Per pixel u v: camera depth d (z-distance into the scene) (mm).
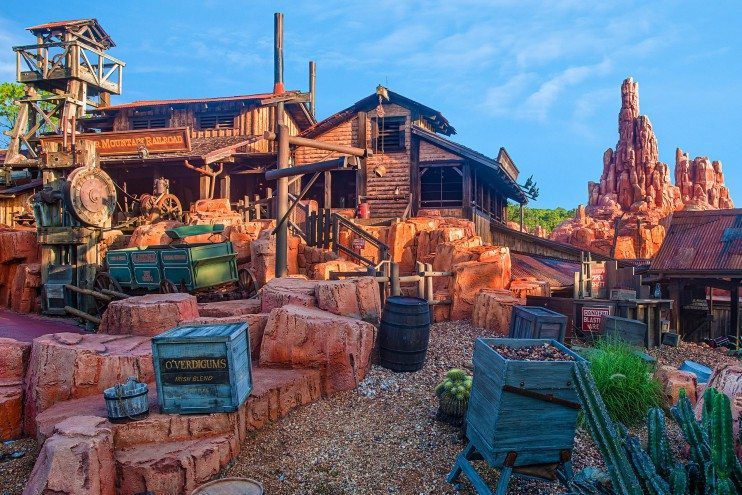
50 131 28953
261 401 6945
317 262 15430
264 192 28344
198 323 8281
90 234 14930
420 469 6012
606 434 3854
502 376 4828
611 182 68688
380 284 11258
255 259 14547
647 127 67688
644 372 7641
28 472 6121
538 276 16031
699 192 69250
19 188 22516
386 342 9086
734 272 14125
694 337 17062
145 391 6047
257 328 8797
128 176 25219
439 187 26875
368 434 6887
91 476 4914
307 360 8117
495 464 4910
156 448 5750
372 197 22516
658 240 53062
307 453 6402
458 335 11492
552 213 74562
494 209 28797
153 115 28328
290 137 12328
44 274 15109
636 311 11859
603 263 18047
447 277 14055
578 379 4078
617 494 3945
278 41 27781
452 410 7012
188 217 19078
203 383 6137
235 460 6164
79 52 27750
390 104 24078
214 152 22188
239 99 26953
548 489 5574
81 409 6402
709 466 4070
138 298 9352
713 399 3811
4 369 7609
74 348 7176
